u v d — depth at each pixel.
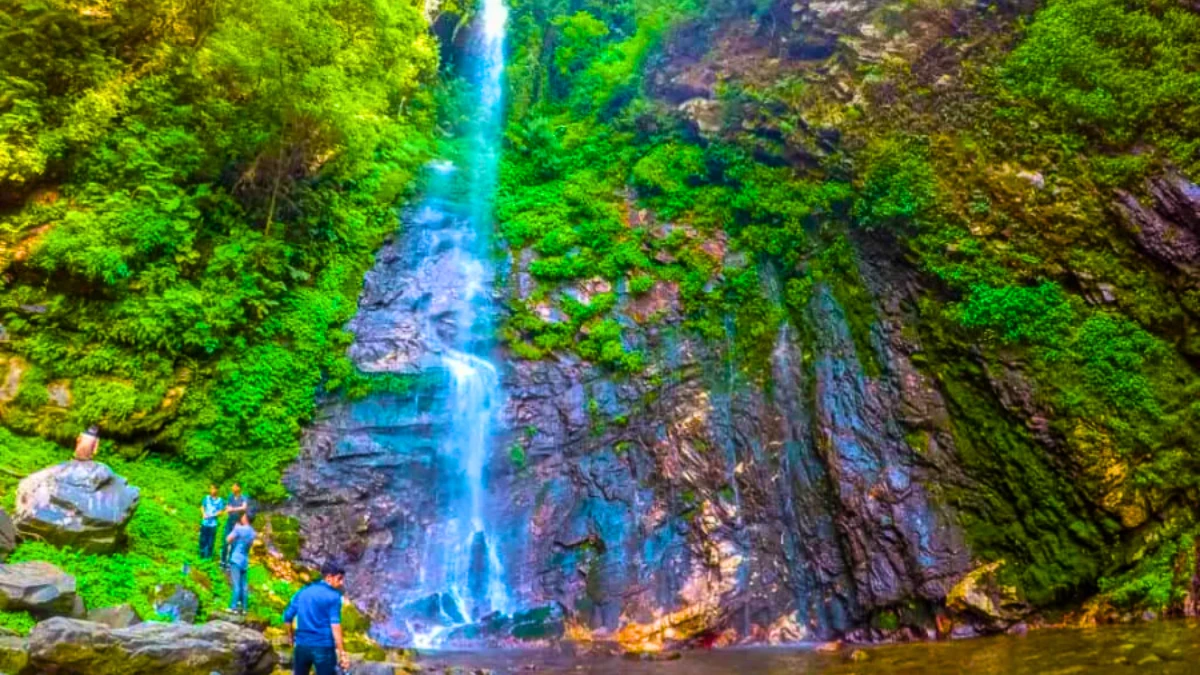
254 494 14.74
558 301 18.75
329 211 19.22
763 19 21.62
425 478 16.00
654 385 16.86
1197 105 14.80
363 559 14.68
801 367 16.23
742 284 17.66
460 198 22.20
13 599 8.34
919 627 12.93
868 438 14.84
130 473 13.68
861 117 17.86
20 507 10.41
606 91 24.20
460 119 26.23
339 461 15.65
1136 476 12.80
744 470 15.44
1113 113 15.33
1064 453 13.28
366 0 21.19
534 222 20.61
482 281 19.31
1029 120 16.06
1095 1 16.23
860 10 19.38
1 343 13.61
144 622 8.77
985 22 17.48
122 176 15.34
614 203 20.95
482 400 17.12
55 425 13.34
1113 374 13.66
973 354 14.64
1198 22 15.40
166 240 15.16
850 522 14.16
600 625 14.03
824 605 13.87
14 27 14.78
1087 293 14.45
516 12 28.17
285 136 17.56
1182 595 11.68
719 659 12.13
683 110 21.34
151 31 16.88
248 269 16.36
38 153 14.43
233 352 15.77
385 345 17.36
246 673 8.56
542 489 15.98
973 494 13.77
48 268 13.93
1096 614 12.14
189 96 16.75
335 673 7.10
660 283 18.52
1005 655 10.45
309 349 16.66
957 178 16.09
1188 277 14.19
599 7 27.70
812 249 17.55
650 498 15.45
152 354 14.64
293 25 16.19
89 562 10.34
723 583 14.14
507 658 12.39
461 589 15.02
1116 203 14.89
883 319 15.91
